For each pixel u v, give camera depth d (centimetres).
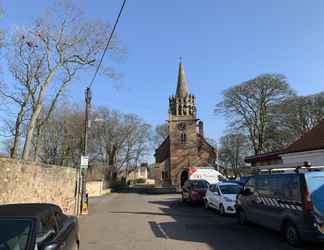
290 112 3897
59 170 1562
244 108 4122
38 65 2230
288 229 887
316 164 1630
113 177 6100
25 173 1179
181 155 5372
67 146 4047
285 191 912
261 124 3975
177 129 5469
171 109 5631
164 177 5591
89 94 1953
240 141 4481
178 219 1445
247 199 1182
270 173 1107
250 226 1210
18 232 456
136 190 5394
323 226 798
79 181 1786
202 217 1506
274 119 3909
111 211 1875
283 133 3875
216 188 1744
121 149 6206
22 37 2139
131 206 2189
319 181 834
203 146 5562
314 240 796
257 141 4050
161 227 1222
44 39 2184
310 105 3878
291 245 869
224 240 958
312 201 812
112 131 6000
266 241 934
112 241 971
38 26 2161
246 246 874
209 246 880
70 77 2328
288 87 3909
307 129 3900
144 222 1369
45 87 2145
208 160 5472
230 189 1677
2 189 996
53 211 589
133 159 6331
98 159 5812
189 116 5481
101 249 864
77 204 1716
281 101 3922
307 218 807
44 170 1377
